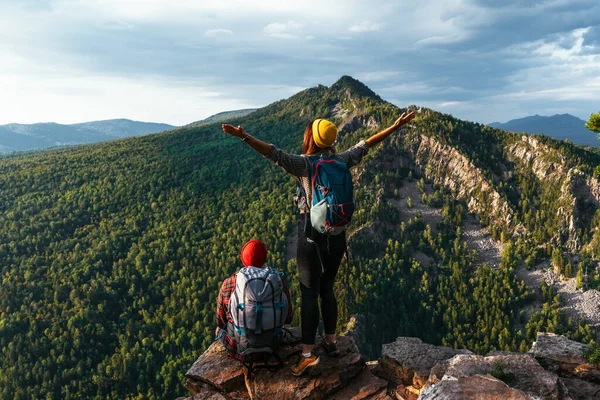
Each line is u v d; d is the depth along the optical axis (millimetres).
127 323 186625
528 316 198000
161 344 166500
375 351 162125
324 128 5129
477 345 172750
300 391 5398
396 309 193875
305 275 5410
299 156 5090
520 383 5070
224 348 6332
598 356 6312
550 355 6652
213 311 184000
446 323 188750
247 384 5551
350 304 179250
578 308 199250
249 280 5211
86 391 150750
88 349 169250
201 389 5879
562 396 4988
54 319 185250
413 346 7016
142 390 150250
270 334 5238
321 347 6164
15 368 157125
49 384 150750
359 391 5688
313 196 4953
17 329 178250
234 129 4672
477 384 4438
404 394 6027
